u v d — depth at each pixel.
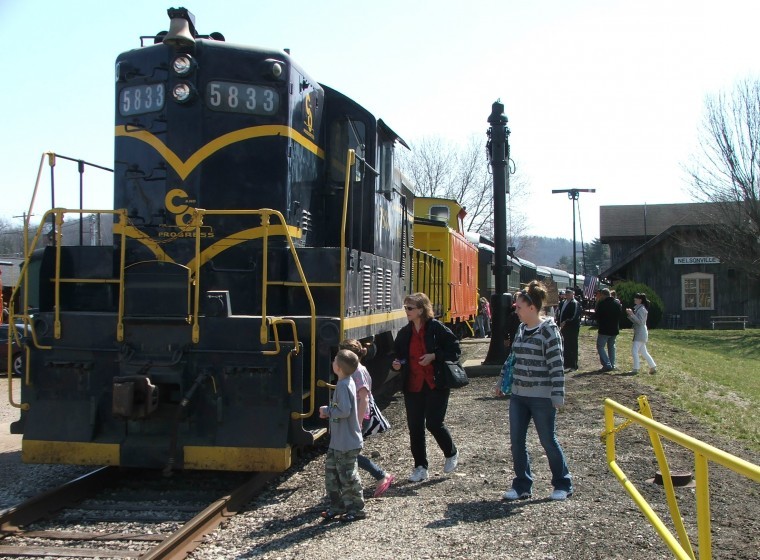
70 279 7.34
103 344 6.59
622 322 32.47
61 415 6.59
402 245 11.31
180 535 5.09
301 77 8.18
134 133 7.75
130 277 6.54
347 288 7.23
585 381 13.28
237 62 7.68
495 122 15.05
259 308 7.30
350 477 5.68
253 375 6.41
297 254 7.15
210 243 7.49
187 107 7.60
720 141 31.94
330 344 6.67
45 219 6.81
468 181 48.72
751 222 31.75
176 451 6.33
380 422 6.24
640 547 4.90
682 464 7.27
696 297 36.53
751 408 10.95
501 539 5.09
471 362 15.95
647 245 36.09
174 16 7.53
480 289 28.80
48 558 4.97
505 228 15.17
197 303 6.46
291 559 4.83
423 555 4.84
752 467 2.96
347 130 8.93
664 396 11.56
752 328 35.47
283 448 6.25
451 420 9.95
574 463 7.32
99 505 6.25
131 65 7.83
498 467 7.30
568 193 32.94
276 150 7.67
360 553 4.91
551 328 6.06
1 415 11.72
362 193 7.92
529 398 6.11
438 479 6.91
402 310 10.95
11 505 6.36
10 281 30.62
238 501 6.15
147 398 6.23
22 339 6.74
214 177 7.57
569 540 5.03
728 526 5.40
